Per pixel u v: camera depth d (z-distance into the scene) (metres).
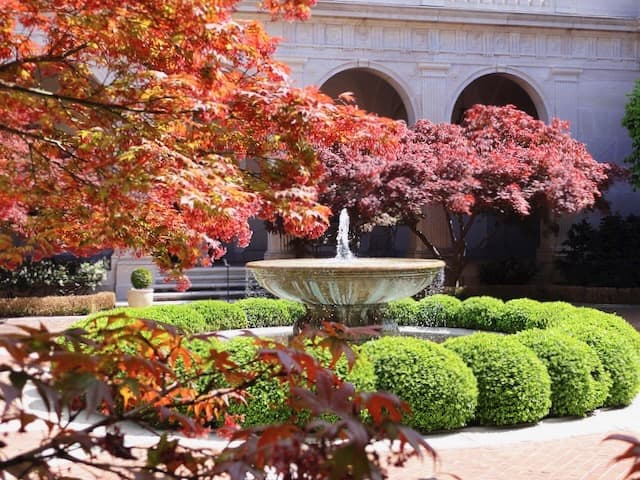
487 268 24.06
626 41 25.61
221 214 4.37
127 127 4.61
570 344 8.48
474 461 6.66
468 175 19.00
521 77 24.83
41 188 4.96
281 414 7.13
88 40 4.98
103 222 4.93
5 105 5.14
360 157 18.91
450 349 8.17
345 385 2.35
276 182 5.20
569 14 24.72
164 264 5.46
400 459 2.32
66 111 5.17
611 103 25.56
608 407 9.00
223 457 2.32
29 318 17.72
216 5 4.41
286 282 9.81
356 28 23.52
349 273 9.48
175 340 3.02
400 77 23.91
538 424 8.07
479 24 24.16
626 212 25.92
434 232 24.70
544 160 19.94
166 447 2.60
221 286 22.34
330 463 1.99
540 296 22.61
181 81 4.47
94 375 2.25
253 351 7.54
